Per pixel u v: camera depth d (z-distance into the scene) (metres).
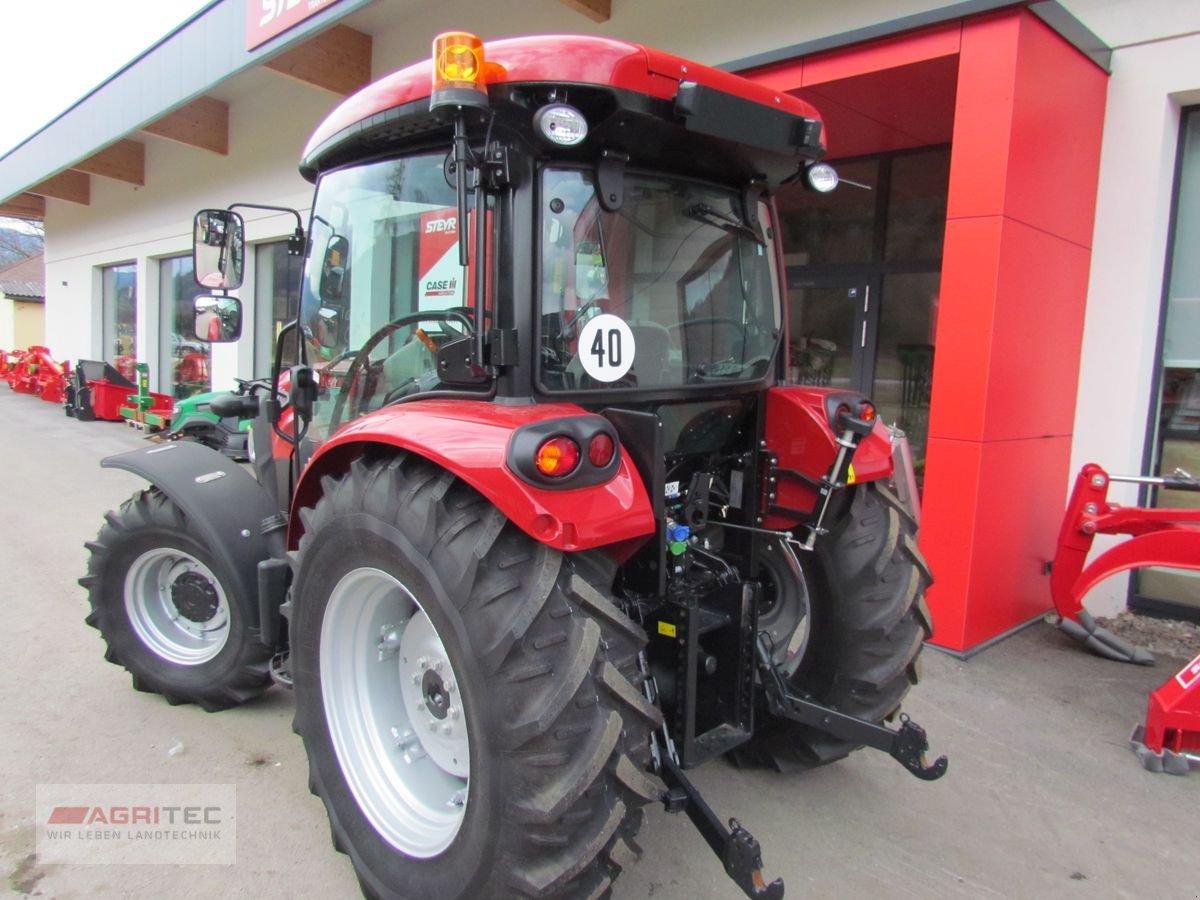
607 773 1.90
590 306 2.22
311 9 7.41
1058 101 4.27
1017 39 3.87
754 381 2.65
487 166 2.02
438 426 2.05
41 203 19.23
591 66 1.97
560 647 1.90
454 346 2.21
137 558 3.37
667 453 2.48
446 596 1.93
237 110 11.44
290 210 3.04
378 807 2.35
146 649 3.44
